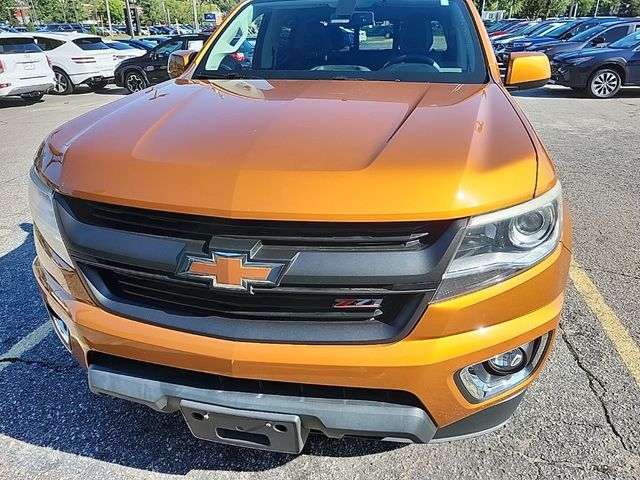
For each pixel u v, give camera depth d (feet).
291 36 9.82
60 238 5.80
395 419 5.24
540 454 6.93
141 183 5.32
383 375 5.04
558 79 40.68
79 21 261.24
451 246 4.89
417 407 5.27
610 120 30.14
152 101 7.49
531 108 34.32
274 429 5.38
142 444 7.25
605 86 39.19
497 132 5.98
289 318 5.17
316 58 9.57
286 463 6.91
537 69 9.61
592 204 16.05
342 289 4.92
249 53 9.87
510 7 189.26
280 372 5.13
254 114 6.55
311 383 5.15
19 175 19.86
